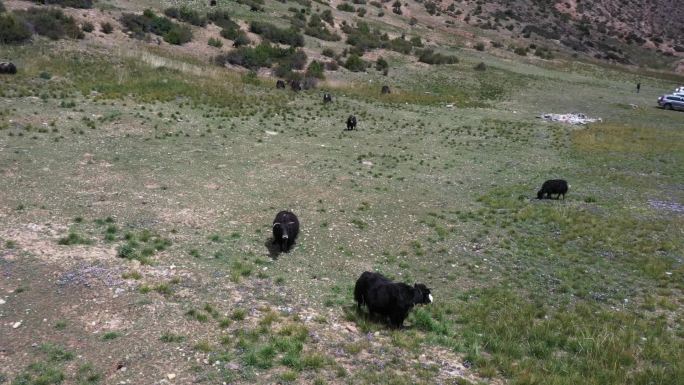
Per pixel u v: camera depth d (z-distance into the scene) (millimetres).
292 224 13945
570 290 13250
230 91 35125
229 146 23828
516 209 19016
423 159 25703
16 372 7867
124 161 19859
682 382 8977
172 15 50031
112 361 8281
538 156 28531
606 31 102188
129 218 14672
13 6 40500
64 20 39656
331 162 23078
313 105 36000
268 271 12523
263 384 7969
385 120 34594
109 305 9852
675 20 110125
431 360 9234
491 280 13578
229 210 16281
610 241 16562
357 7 83750
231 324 9664
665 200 21516
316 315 10492
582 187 22797
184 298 10469
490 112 41719
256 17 58250
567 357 9883
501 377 8914
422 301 10273
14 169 17359
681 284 13844
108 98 28484
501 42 82938
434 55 60312
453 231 16609
